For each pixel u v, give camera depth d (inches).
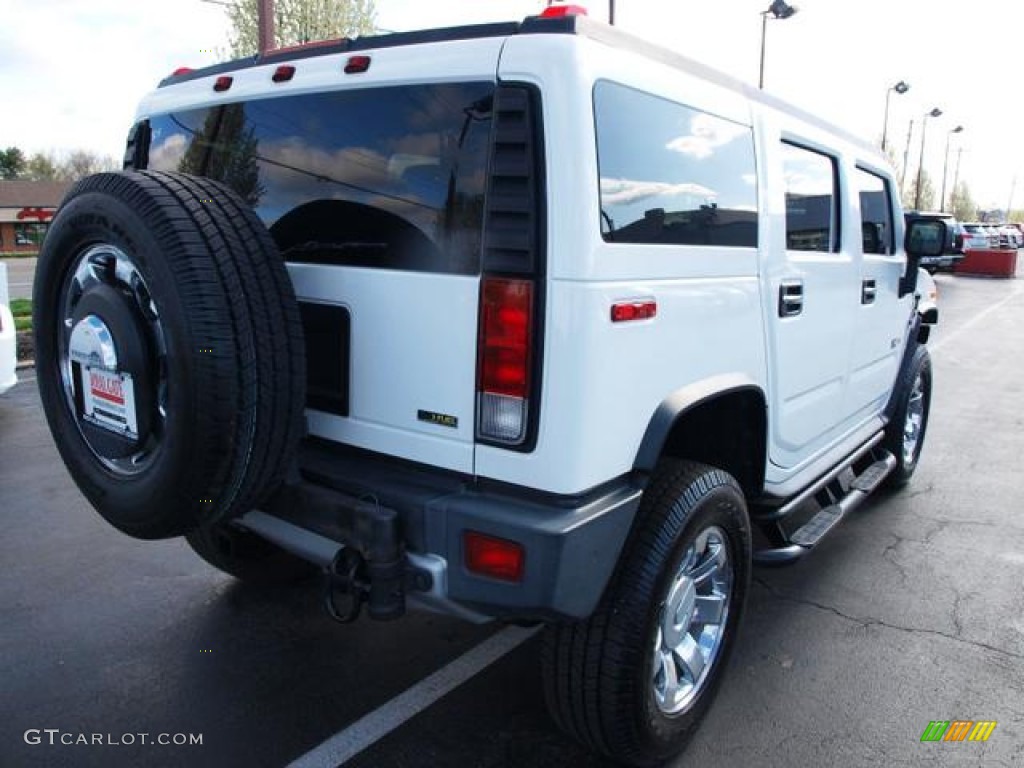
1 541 178.2
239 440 89.0
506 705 121.2
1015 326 590.6
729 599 116.4
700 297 105.2
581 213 84.6
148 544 177.9
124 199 90.5
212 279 87.0
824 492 163.8
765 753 110.7
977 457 256.1
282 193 110.6
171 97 127.8
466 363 90.8
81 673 127.3
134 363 94.3
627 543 98.9
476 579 88.1
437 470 95.5
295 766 106.8
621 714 98.0
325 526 94.4
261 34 524.7
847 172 157.6
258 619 145.6
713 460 126.9
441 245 92.4
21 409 296.2
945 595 158.9
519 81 86.7
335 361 103.2
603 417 89.3
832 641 140.6
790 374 135.8
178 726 114.7
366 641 138.9
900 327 200.2
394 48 98.5
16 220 2253.9
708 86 110.7
